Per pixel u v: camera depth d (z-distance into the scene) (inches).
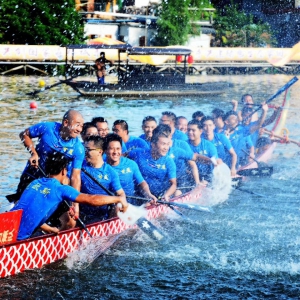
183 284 325.1
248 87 1357.0
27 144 377.1
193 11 1852.9
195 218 439.2
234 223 429.1
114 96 1152.8
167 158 434.9
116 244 378.6
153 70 1615.4
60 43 1598.2
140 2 1968.5
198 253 368.5
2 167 556.1
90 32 1844.2
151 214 425.1
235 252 372.2
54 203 334.6
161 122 488.4
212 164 487.2
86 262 349.4
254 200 489.4
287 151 682.8
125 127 450.6
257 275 337.7
